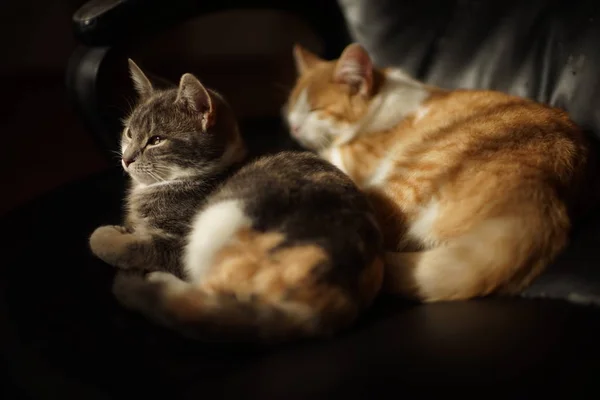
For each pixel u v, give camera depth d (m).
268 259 0.51
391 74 0.81
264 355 0.47
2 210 1.12
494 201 0.59
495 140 0.65
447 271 0.55
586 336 0.48
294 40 1.92
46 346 0.48
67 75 0.72
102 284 0.55
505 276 0.55
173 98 0.66
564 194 0.60
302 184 0.58
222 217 0.57
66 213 0.65
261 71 1.83
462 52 0.80
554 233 0.57
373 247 0.54
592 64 0.68
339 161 0.79
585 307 0.52
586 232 0.59
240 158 0.67
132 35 0.71
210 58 1.91
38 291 0.53
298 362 0.47
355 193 0.59
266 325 0.48
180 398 0.43
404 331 0.50
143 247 0.59
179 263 0.60
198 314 0.48
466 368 0.46
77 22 0.69
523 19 0.75
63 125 1.46
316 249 0.50
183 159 0.64
